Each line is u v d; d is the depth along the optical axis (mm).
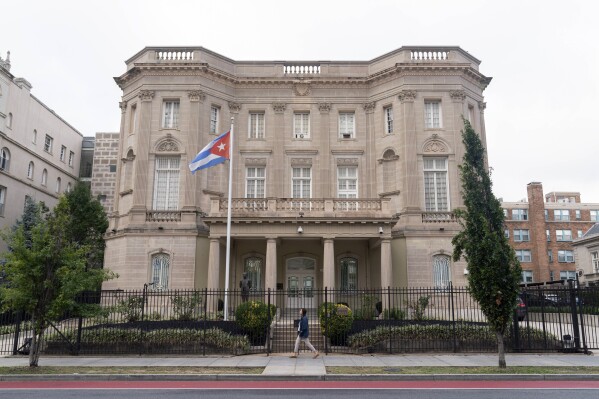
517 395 11562
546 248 72438
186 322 20500
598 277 54062
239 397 11336
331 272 27984
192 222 30625
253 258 31844
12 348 20750
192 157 31500
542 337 19672
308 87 34531
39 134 45281
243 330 20812
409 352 19234
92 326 20188
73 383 13625
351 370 15094
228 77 33688
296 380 14109
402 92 32438
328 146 33656
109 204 47219
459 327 19859
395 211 31656
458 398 11164
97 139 48531
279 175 33219
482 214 16609
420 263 30016
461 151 31844
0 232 16906
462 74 32938
